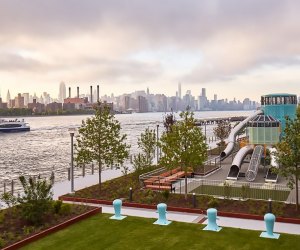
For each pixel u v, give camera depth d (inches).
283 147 959.6
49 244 774.5
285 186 1279.5
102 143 1259.8
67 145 4168.3
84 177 1561.3
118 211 966.4
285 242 768.3
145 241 783.7
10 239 784.3
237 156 1583.4
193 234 825.5
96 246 759.7
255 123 1704.0
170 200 1111.6
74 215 955.3
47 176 2046.0
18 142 4611.2
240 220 937.5
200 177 1519.4
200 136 1157.7
